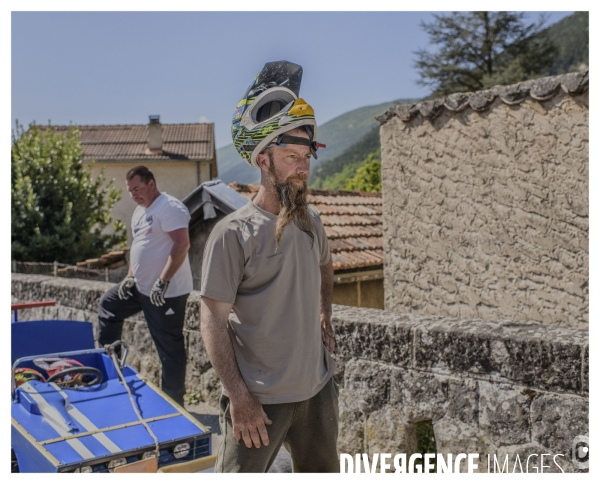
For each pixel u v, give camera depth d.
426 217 6.81
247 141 2.37
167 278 4.59
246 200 7.51
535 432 2.92
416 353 3.39
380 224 10.56
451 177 6.56
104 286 6.45
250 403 2.29
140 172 4.66
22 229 19.12
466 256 6.47
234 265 2.29
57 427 3.11
